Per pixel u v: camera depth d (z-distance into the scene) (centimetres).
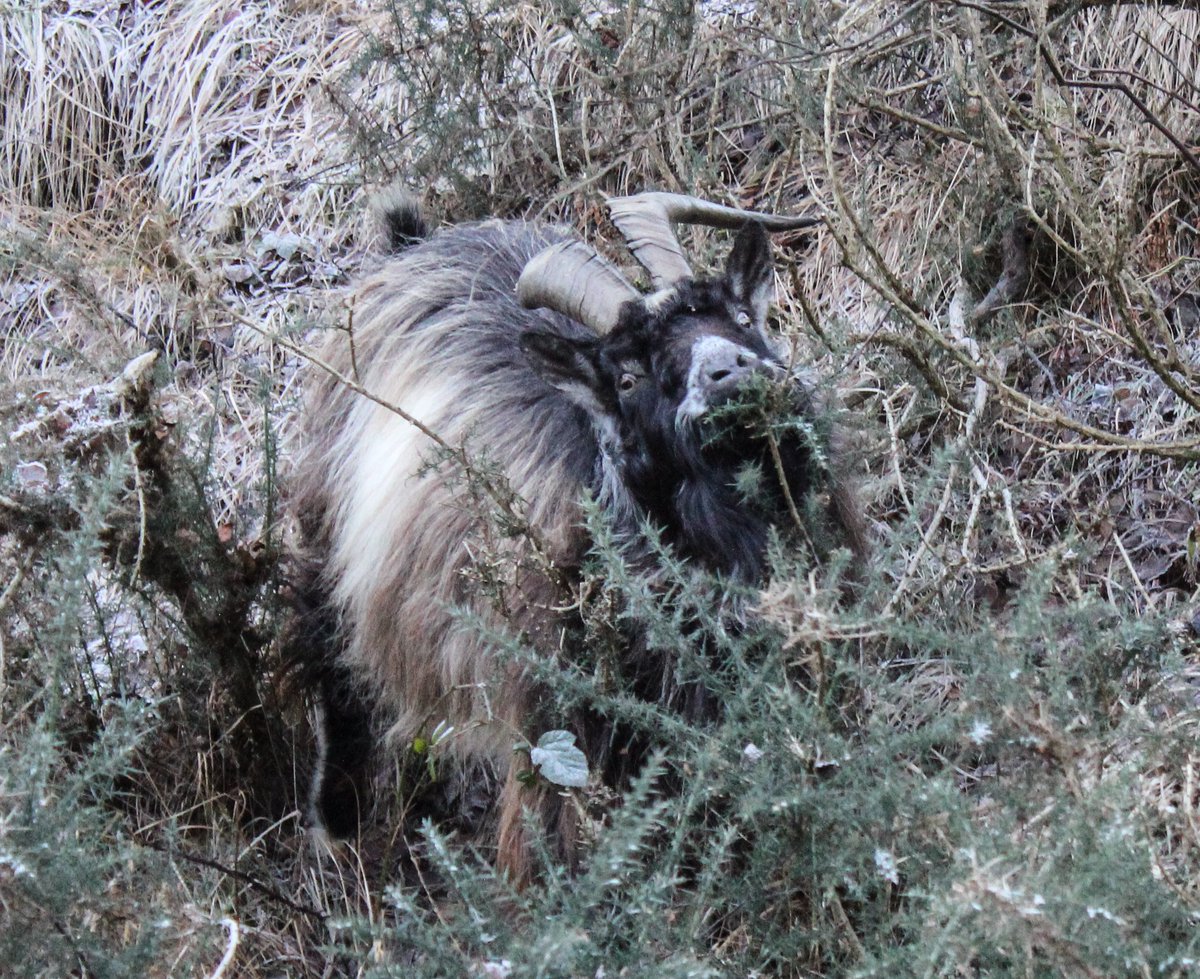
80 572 396
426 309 544
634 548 462
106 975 345
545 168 734
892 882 373
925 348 581
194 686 527
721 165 735
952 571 499
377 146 741
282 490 587
